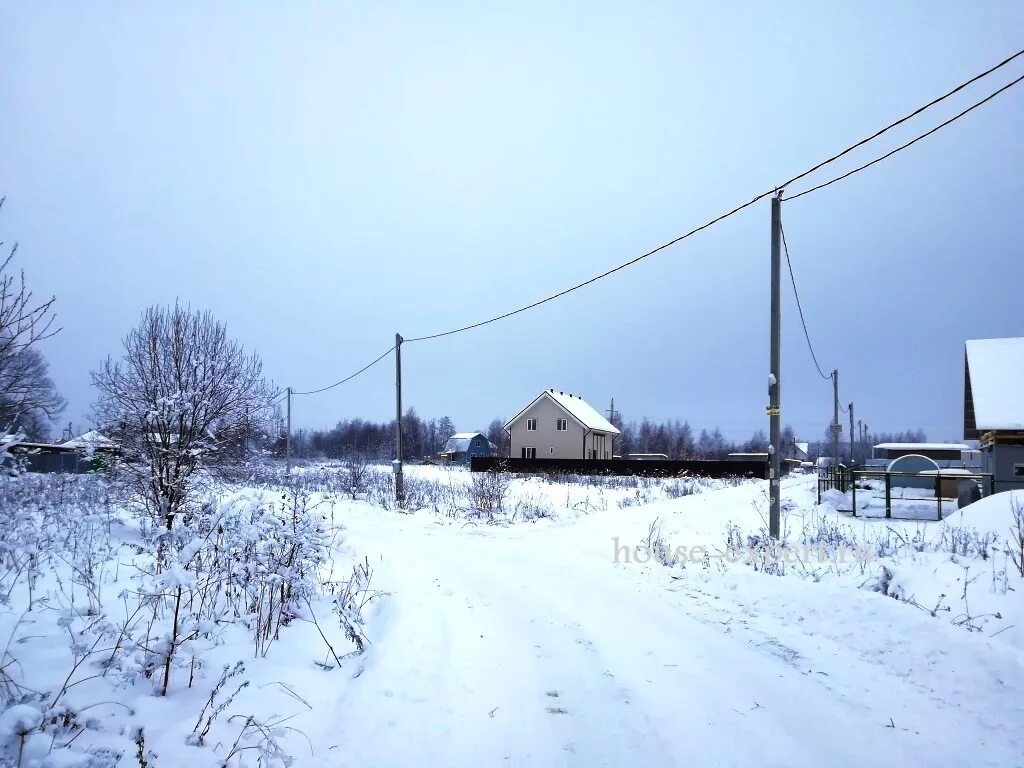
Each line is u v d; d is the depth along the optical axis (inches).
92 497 368.2
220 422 410.0
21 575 246.4
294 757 143.6
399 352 870.4
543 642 235.6
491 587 332.8
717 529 542.0
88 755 126.6
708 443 4483.3
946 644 202.7
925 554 314.3
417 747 151.3
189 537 207.8
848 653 217.2
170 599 229.0
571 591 323.3
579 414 2149.4
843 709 173.5
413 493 902.4
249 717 146.6
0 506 213.0
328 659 214.2
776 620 260.2
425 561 413.4
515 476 1438.2
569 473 1569.9
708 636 242.1
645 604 293.4
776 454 436.8
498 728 162.6
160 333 403.2
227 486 418.9
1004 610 224.1
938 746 151.7
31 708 125.3
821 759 146.4
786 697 182.2
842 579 298.0
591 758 147.3
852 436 1657.2
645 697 183.3
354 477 996.6
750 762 145.2
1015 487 653.9
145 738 141.9
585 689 189.3
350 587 296.5
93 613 205.9
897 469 761.0
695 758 147.3
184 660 180.1
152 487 379.6
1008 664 182.2
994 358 711.7
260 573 225.6
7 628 185.9
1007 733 156.6
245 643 212.5
